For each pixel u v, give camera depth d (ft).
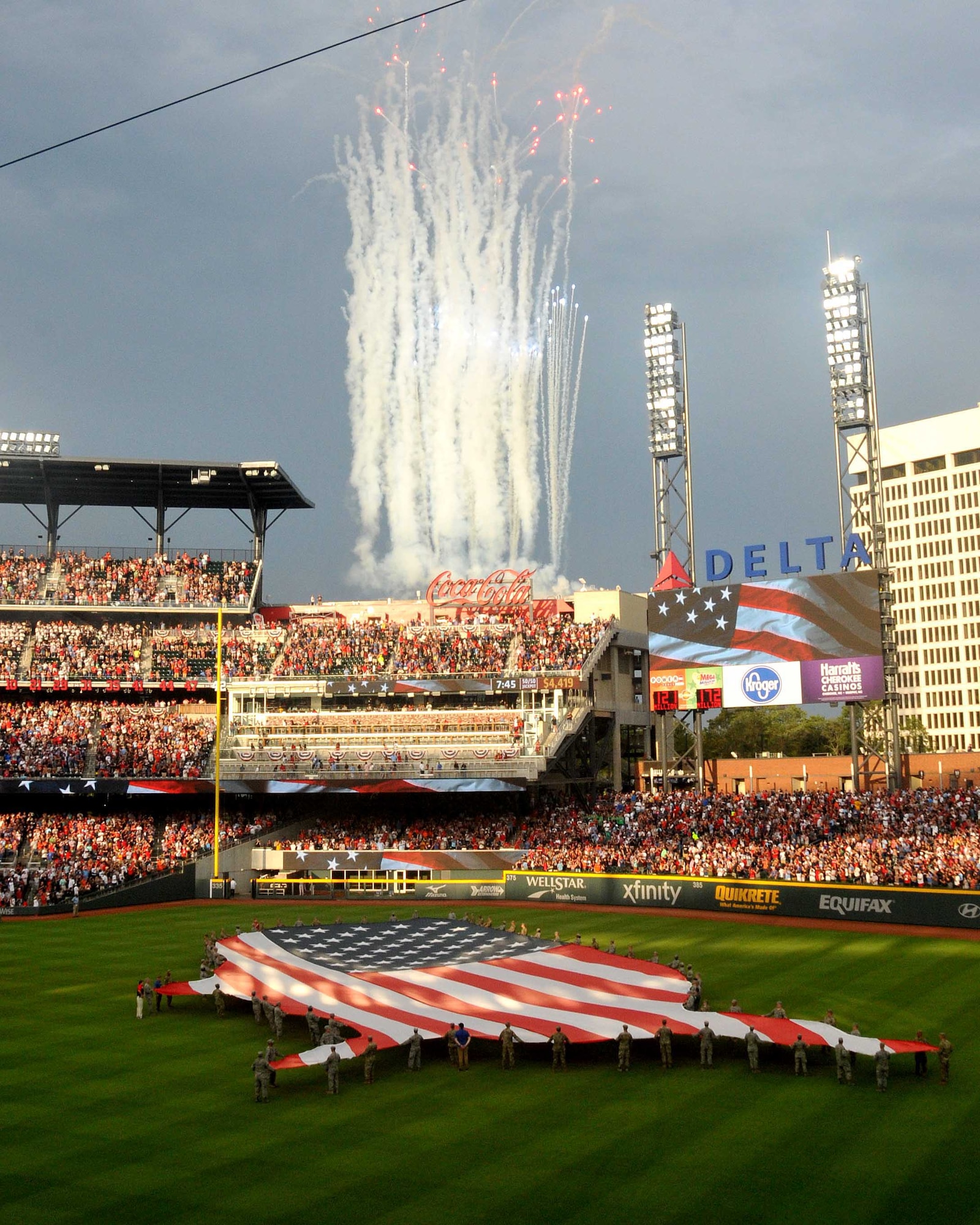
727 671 283.79
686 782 342.03
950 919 202.39
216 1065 118.62
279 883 273.54
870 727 490.08
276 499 368.27
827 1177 82.64
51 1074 115.34
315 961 150.61
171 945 199.41
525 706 318.65
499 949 156.04
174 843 285.84
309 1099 105.60
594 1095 105.91
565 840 272.51
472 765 282.77
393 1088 109.09
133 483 351.67
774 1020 120.37
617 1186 81.51
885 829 239.09
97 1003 151.43
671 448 314.76
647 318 315.99
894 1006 137.90
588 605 346.13
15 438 351.05
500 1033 118.83
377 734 302.45
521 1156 88.43
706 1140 91.35
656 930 207.21
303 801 314.55
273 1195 80.59
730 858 239.09
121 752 299.58
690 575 304.09
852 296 279.28
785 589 279.28
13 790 284.00
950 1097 102.68
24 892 256.52
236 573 358.64
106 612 341.21
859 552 275.18
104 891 256.11
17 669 320.29
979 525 654.12
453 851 271.08
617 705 339.36
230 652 332.39
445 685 305.73
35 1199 80.43
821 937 196.34
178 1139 93.81
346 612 377.50
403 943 164.55
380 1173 84.94
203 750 303.68
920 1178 82.02
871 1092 104.83
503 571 338.34
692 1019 122.11
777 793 276.00
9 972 174.09
